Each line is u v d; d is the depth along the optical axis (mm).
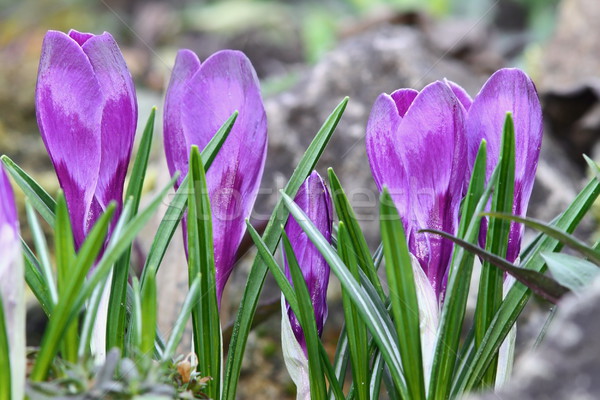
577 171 759
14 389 308
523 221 321
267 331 637
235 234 348
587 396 299
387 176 342
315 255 352
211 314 345
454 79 745
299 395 356
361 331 346
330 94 678
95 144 335
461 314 336
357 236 349
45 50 332
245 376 630
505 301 340
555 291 323
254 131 343
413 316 330
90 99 333
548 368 302
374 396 354
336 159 643
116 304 341
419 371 333
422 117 335
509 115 330
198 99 341
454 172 338
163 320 460
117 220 343
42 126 335
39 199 348
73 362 316
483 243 346
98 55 336
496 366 351
